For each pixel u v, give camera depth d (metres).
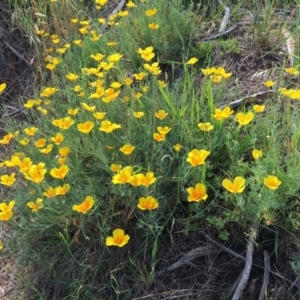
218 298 1.03
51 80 1.64
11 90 1.77
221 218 1.06
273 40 1.55
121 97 1.40
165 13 1.64
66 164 1.12
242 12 1.71
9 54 1.81
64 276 1.12
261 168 0.98
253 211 0.98
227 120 1.21
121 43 1.56
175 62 1.47
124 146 1.06
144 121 1.20
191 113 1.16
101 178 1.13
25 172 1.05
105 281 1.09
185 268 1.07
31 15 1.78
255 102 1.34
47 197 1.10
